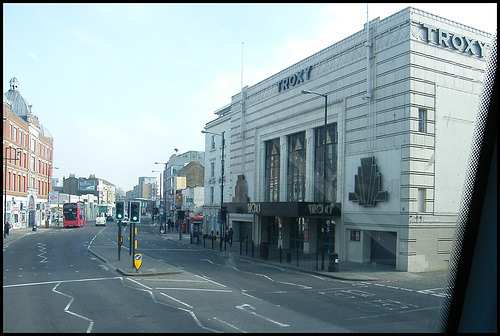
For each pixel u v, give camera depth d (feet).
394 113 58.75
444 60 57.26
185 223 194.80
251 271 61.87
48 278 50.75
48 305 33.73
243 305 32.78
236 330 23.66
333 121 75.66
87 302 35.14
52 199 214.69
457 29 58.80
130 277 53.21
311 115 84.33
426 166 52.29
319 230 61.82
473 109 54.90
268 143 104.99
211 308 31.89
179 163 302.86
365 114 66.28
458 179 50.96
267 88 105.50
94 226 244.83
